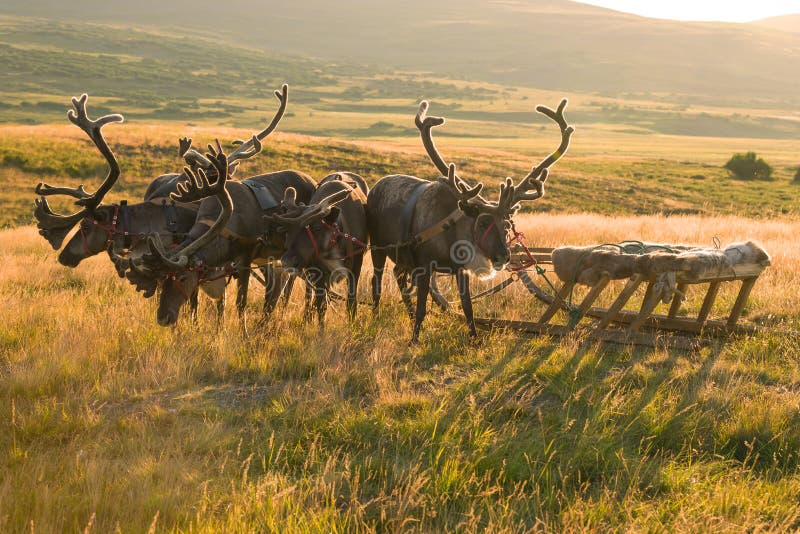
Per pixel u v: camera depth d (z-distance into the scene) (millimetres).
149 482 6551
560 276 10906
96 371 9594
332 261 10672
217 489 6520
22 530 5734
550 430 7844
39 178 53094
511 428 7891
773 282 14602
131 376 9422
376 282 11906
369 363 9727
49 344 10375
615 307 10328
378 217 11523
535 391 9047
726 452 7477
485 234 10320
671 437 7676
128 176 55625
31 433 7723
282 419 8172
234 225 10539
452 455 7000
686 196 66812
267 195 11188
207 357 10180
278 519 6016
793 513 6246
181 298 9977
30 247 23250
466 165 71875
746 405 8273
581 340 10469
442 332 11336
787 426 7793
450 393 8781
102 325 11078
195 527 5914
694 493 6473
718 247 10859
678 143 197000
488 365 9953
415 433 7652
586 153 139625
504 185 10234
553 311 11055
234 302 13375
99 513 6020
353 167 65812
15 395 8852
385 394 8820
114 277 16625
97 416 8227
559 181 69125
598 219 30266
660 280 9977
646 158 109188
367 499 6594
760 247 10445
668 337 10469
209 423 8016
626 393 8812
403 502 6203
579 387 9023
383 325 11688
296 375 9820
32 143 61969
